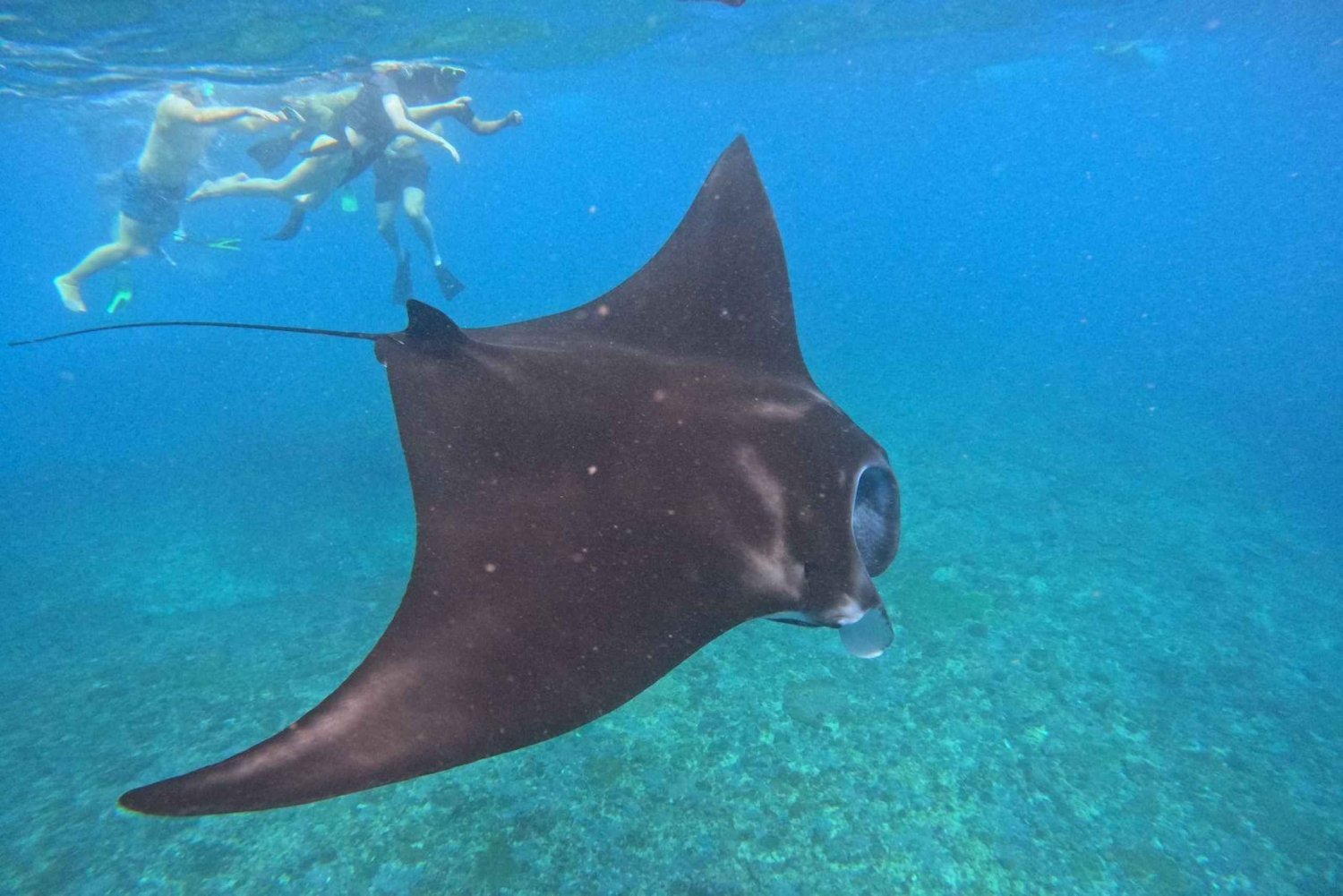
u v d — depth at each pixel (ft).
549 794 16.80
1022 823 16.30
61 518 39.06
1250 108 194.08
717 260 12.51
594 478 7.68
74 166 117.50
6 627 27.43
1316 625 25.09
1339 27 82.07
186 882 14.89
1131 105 179.83
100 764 18.63
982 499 34.71
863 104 156.15
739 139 13.98
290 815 16.42
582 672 5.96
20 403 79.97
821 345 75.82
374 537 34.01
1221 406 54.08
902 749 18.25
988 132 253.44
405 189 46.03
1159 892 14.94
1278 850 15.96
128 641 25.67
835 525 7.34
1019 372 64.13
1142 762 18.22
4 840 16.20
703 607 6.56
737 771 17.51
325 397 66.64
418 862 15.16
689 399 8.73
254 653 23.76
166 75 52.75
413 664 5.84
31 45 44.39
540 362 9.24
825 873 14.99
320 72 55.93
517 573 6.75
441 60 63.00
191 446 52.44
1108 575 27.53
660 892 14.53
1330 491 37.24
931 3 66.23
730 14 65.87
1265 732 19.58
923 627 23.54
